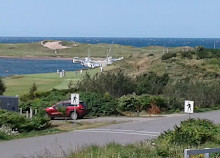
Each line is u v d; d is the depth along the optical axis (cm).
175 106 4319
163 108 4247
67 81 6975
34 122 2977
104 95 4156
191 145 1848
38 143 2383
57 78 7662
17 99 3806
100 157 1565
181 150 1630
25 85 6525
